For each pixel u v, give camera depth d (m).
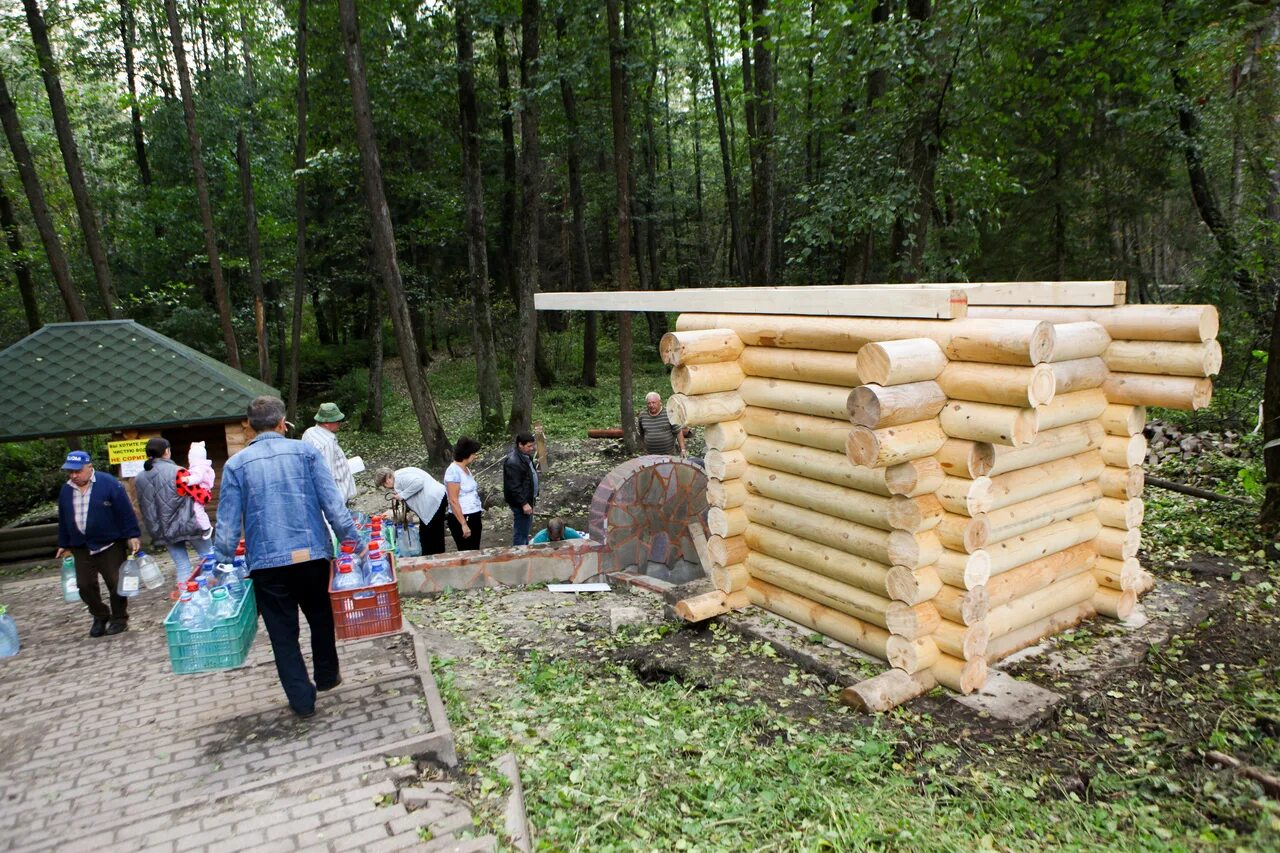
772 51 15.10
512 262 26.64
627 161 13.82
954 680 4.80
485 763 3.87
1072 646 5.39
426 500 8.50
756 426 5.97
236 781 3.75
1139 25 10.60
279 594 4.24
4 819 3.56
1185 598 6.03
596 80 18.84
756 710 4.79
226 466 4.20
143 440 10.22
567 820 3.47
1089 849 3.29
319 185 21.66
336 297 27.66
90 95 22.77
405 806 3.38
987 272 14.97
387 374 28.97
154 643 6.22
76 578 6.47
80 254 22.30
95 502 6.36
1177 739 4.28
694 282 33.62
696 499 8.43
